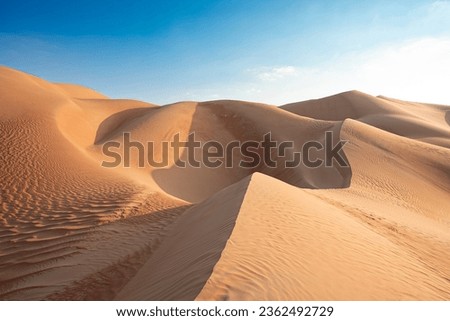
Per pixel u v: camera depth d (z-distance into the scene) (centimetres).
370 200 1316
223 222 552
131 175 1562
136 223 856
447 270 631
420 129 3956
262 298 302
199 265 383
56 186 1097
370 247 579
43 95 2392
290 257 416
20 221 830
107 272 589
